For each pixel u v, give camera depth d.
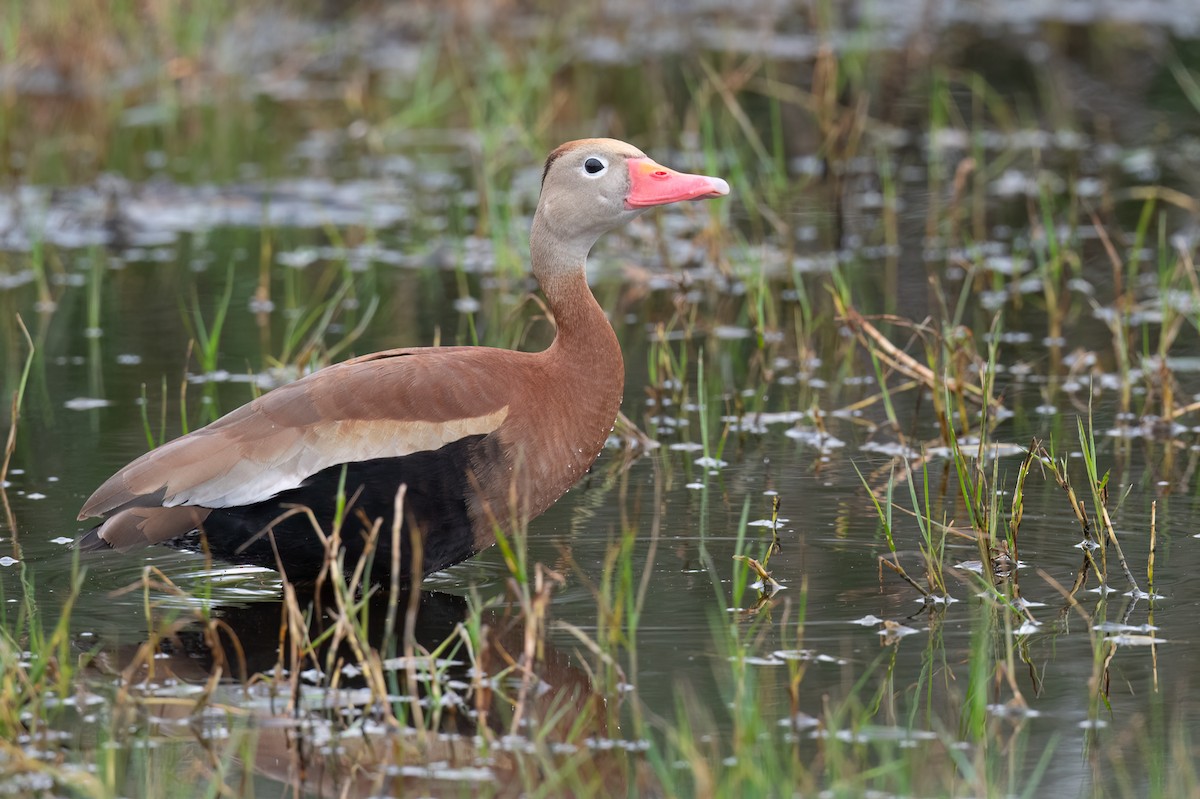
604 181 10.71
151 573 10.36
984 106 24.22
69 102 24.58
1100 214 19.14
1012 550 10.23
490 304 16.66
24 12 25.48
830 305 16.53
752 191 20.47
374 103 24.89
